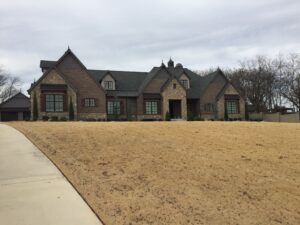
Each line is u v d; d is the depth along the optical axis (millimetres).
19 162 11547
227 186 9266
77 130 17312
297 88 62656
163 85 43875
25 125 21297
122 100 43469
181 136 15797
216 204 8062
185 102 44438
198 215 7426
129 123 21203
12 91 73312
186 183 9367
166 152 12617
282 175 10359
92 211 7363
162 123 20844
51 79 37750
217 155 12320
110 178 9688
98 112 40031
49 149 13336
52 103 37562
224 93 46844
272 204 8297
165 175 9992
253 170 10711
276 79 65625
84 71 40031
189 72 52000
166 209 7629
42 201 7906
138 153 12477
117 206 7672
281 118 49406
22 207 7562
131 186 9039
